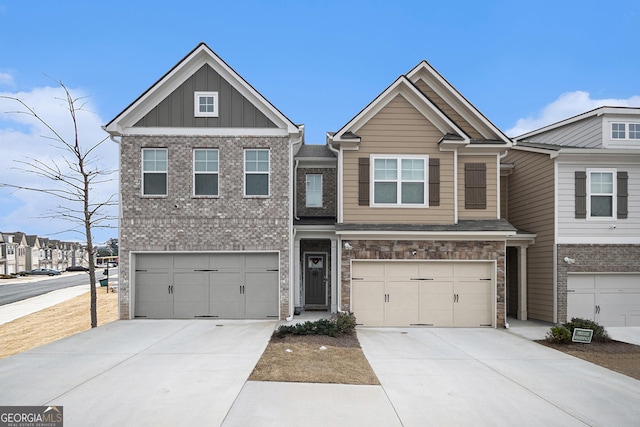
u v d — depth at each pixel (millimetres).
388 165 13375
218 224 13312
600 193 13781
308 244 16047
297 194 16250
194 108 13398
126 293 13180
